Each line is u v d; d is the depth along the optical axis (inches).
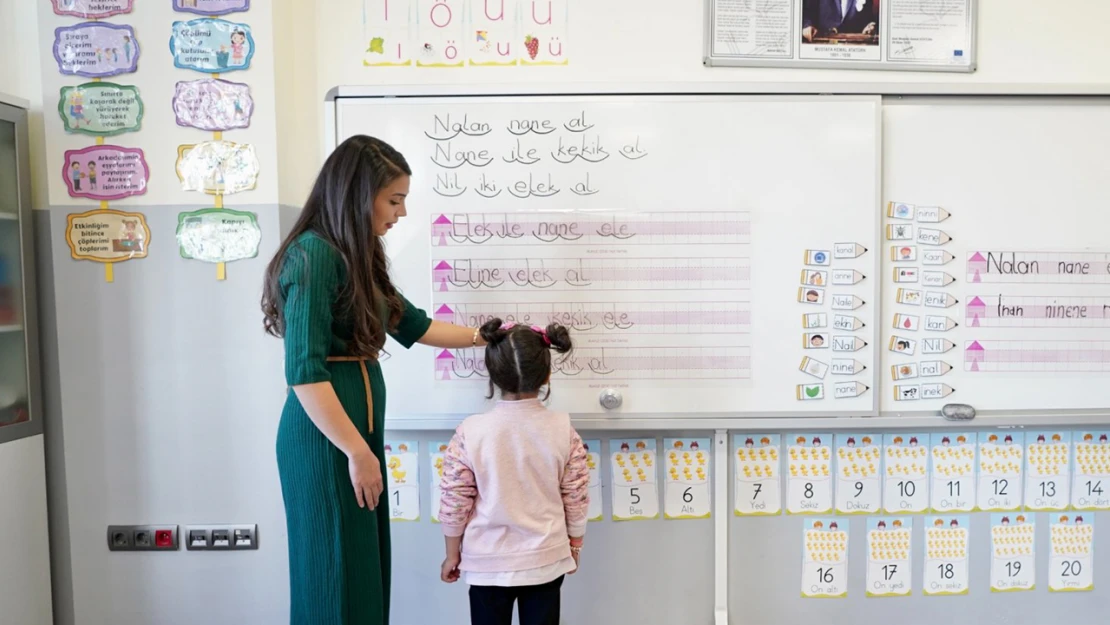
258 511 68.7
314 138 71.1
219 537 68.8
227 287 67.6
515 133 68.7
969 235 70.2
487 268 69.4
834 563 72.9
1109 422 70.5
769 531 72.7
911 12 70.6
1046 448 72.6
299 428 50.6
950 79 71.1
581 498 58.6
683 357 69.6
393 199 53.3
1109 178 70.3
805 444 72.0
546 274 69.4
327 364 51.3
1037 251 70.5
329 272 49.0
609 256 69.2
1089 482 72.9
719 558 71.5
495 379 57.7
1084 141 70.1
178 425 68.5
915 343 70.5
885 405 70.8
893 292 70.4
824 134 68.7
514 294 69.6
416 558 72.4
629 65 71.0
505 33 70.6
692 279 69.3
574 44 70.8
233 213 67.0
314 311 47.6
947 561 73.1
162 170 66.9
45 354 68.7
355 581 51.4
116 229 67.2
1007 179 70.0
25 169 66.0
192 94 66.6
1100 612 73.3
